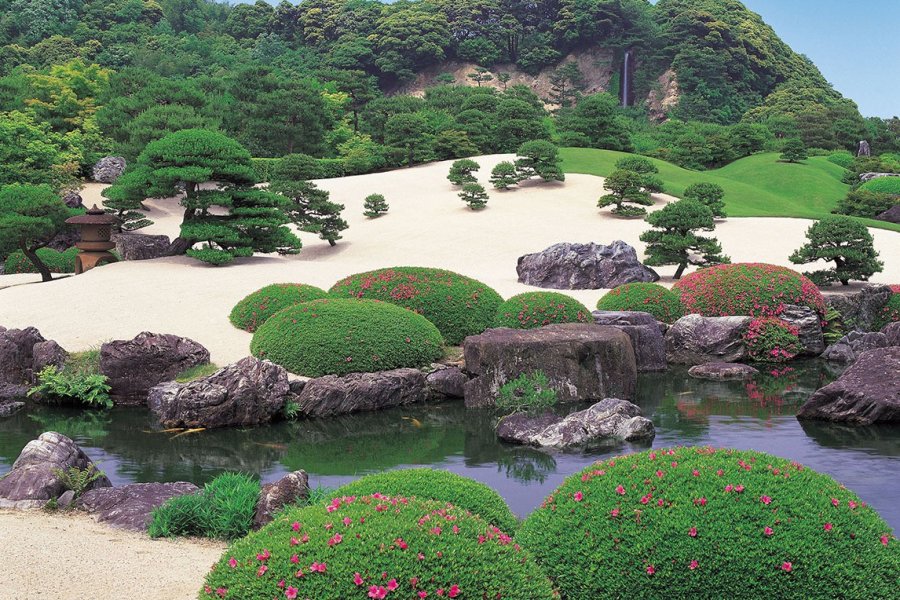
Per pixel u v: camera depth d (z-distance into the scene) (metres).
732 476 6.47
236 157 33.56
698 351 22.88
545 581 5.68
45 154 50.22
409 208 49.06
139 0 141.38
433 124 76.69
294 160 51.88
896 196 56.56
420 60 140.62
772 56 141.38
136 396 18.20
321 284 28.34
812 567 5.93
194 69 121.00
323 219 42.31
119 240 36.06
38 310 23.50
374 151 67.25
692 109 123.19
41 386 18.17
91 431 16.00
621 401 15.70
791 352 23.25
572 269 31.06
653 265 32.78
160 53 119.81
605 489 6.62
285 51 137.12
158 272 29.73
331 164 63.06
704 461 6.73
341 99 88.88
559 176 53.06
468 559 5.41
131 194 33.50
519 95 85.19
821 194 63.00
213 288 26.50
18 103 63.22
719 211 44.91
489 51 144.62
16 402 17.94
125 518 9.81
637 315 22.72
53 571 7.75
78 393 17.88
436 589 5.20
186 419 16.27
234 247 33.25
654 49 139.75
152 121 50.38
